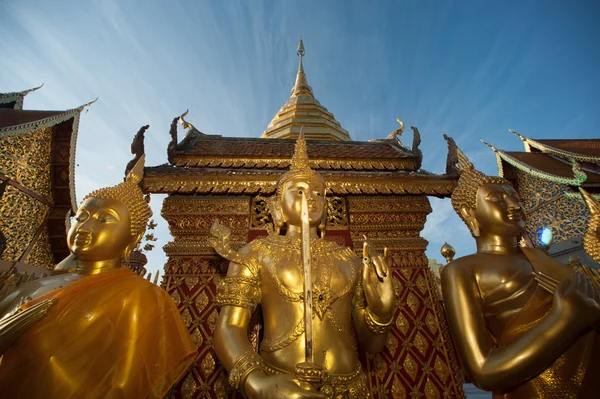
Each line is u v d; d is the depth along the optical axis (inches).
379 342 103.3
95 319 85.1
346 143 203.9
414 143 176.2
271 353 92.0
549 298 95.5
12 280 231.5
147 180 139.6
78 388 78.7
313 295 96.0
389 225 149.6
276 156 163.2
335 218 150.9
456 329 99.3
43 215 426.3
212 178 142.0
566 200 374.3
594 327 83.6
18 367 79.0
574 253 350.6
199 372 118.2
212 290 133.4
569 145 399.5
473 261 109.4
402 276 140.9
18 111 413.1
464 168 128.1
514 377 84.7
